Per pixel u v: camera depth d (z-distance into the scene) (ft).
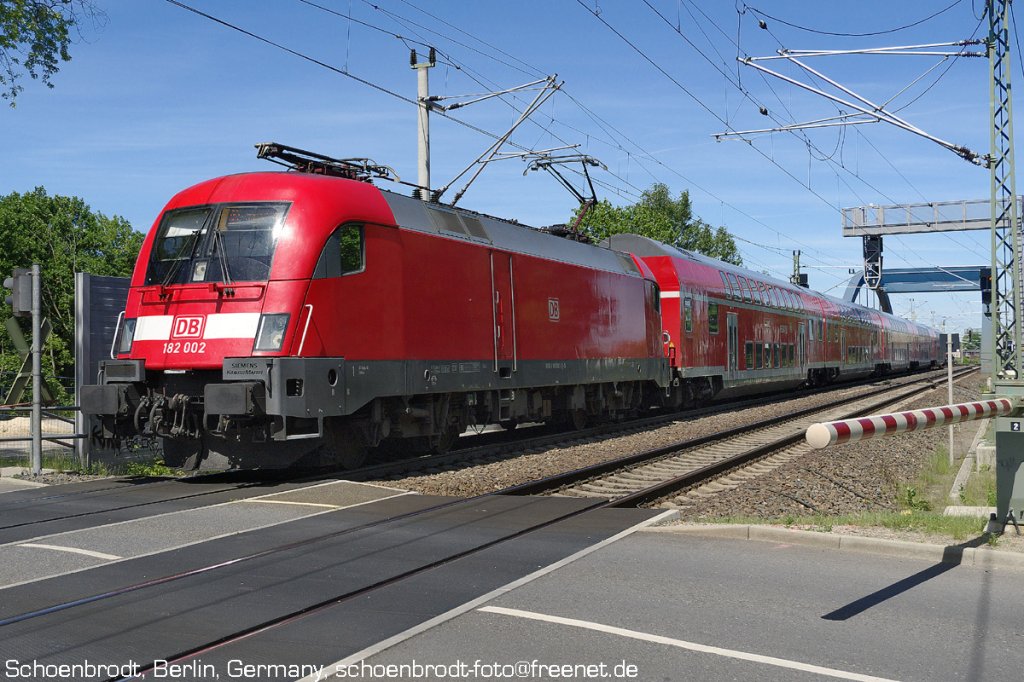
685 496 39.42
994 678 15.70
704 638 17.78
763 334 105.60
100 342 46.60
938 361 249.34
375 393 41.50
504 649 17.26
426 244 45.75
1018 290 55.88
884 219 167.32
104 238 182.19
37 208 175.63
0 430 59.88
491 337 51.42
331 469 44.93
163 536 27.58
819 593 20.74
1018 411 27.14
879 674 15.92
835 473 45.24
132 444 43.68
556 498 35.53
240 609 19.80
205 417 38.50
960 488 39.17
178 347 38.93
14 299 42.75
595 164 73.10
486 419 53.72
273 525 29.30
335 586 21.66
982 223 161.27
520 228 57.31
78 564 24.06
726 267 99.76
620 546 25.79
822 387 139.44
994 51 58.08
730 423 75.41
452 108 71.72
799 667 16.25
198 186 41.75
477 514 31.48
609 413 71.56
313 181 40.34
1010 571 22.47
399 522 29.81
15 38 58.18
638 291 73.00
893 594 20.57
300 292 37.96
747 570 22.82
